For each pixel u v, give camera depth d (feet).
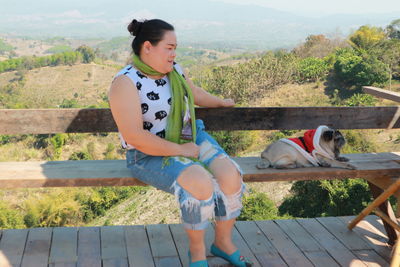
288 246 8.99
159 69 7.08
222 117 9.34
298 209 61.72
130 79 6.99
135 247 8.63
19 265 7.83
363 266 8.40
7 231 8.98
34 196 100.22
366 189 52.54
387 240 9.45
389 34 260.21
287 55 213.05
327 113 9.75
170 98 7.30
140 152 7.38
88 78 452.35
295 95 185.47
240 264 7.68
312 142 9.00
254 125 9.52
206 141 7.71
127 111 6.87
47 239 8.75
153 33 6.88
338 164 9.06
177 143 7.45
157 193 93.66
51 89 424.05
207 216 6.73
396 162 9.54
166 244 8.79
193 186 6.59
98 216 97.66
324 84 189.47
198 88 8.75
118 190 103.55
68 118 8.66
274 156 8.87
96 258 8.17
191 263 7.06
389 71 184.65
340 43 258.16
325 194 57.88
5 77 447.42
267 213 60.49
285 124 9.65
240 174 7.25
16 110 8.43
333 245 9.14
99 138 179.42
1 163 8.52
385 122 10.09
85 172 8.16
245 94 187.93
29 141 170.71
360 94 161.99
